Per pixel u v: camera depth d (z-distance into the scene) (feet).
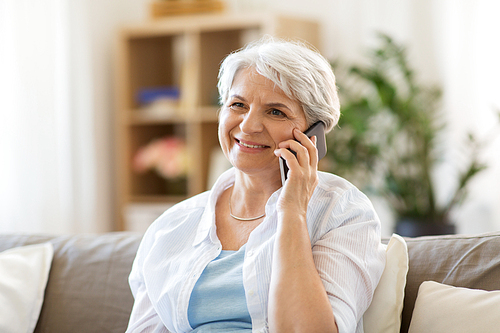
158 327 4.50
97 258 5.33
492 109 10.03
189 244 4.52
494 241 4.21
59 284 5.28
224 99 4.63
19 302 5.02
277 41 4.69
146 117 12.23
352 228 4.02
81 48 11.64
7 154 9.62
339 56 11.43
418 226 9.53
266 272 3.99
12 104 9.71
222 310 4.09
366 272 3.86
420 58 11.00
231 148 4.45
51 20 10.52
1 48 9.43
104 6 12.49
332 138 10.46
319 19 12.04
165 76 13.38
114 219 12.79
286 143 4.14
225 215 4.62
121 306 5.00
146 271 4.49
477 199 10.43
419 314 3.92
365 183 10.76
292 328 3.51
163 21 11.89
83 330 5.02
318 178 4.42
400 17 11.00
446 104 10.70
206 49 12.06
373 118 10.40
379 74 9.91
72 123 11.25
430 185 9.84
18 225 9.87
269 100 4.17
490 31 10.03
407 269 4.21
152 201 12.51
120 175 12.29
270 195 4.43
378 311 4.04
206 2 11.87
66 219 10.96
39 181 10.28
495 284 3.98
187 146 12.73
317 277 3.66
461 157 10.43
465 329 3.63
